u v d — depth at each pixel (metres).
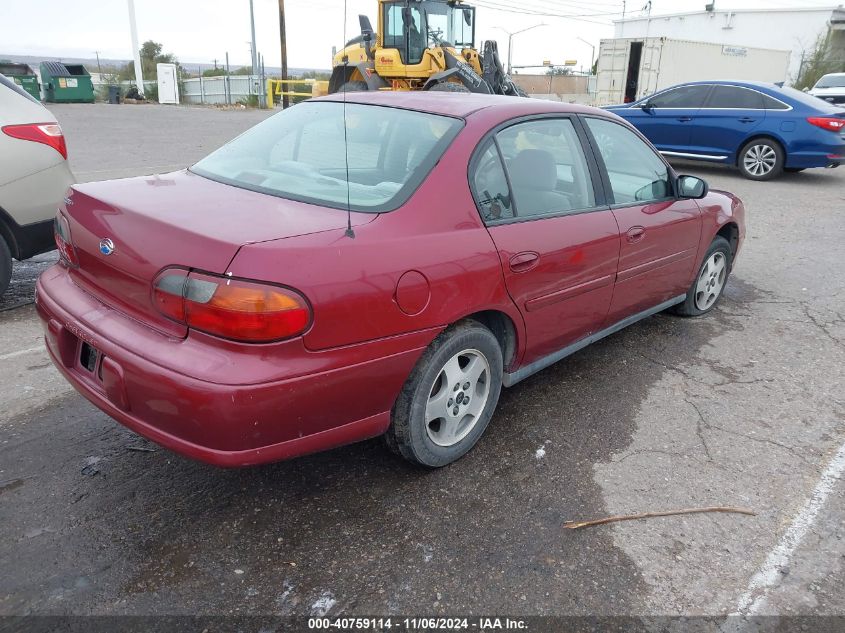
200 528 2.61
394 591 2.34
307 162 3.05
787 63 25.25
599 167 3.62
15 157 4.45
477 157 2.94
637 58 20.00
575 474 3.04
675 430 3.45
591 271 3.46
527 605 2.30
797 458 3.23
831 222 8.51
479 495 2.87
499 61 14.68
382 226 2.54
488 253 2.83
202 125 18.58
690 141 12.00
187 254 2.24
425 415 2.82
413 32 13.84
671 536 2.66
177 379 2.18
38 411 3.40
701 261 4.70
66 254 2.79
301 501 2.78
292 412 2.29
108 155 11.78
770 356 4.42
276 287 2.17
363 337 2.41
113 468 2.96
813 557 2.58
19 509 2.66
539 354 3.41
